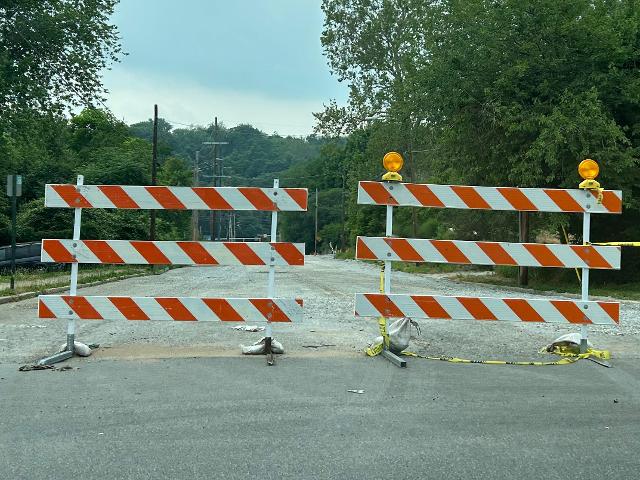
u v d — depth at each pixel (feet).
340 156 310.24
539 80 74.33
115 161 139.03
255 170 327.47
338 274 98.84
